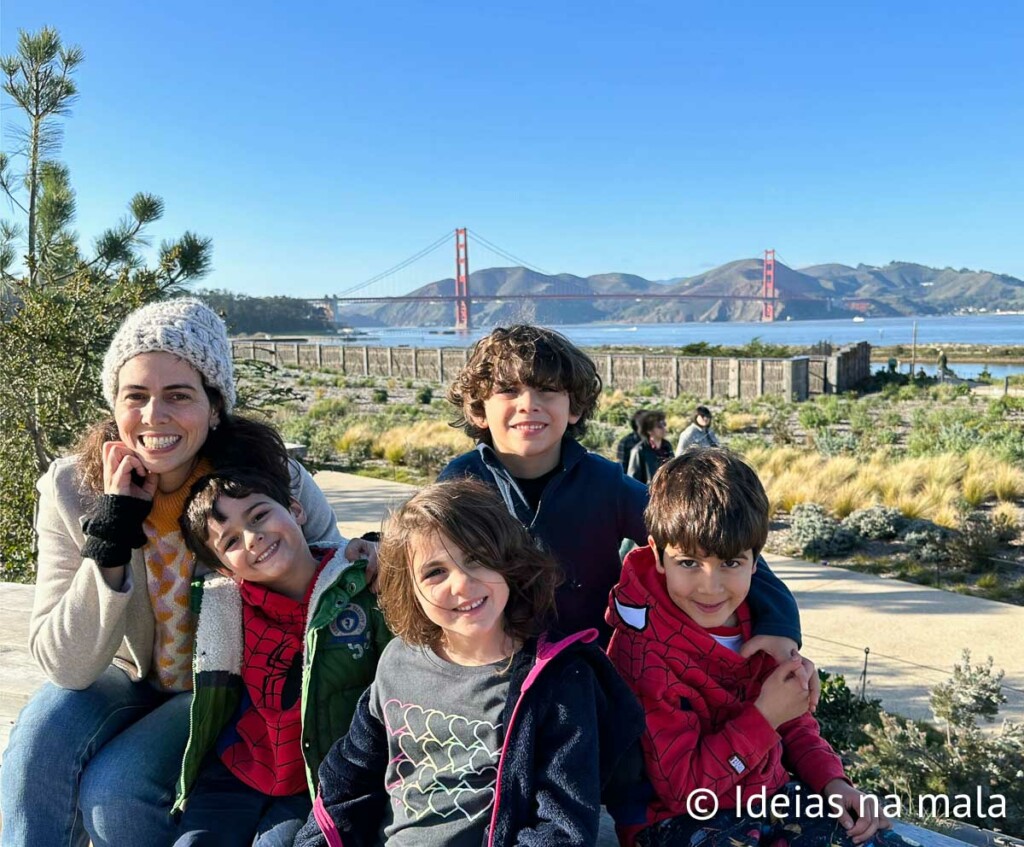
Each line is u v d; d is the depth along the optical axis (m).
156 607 1.96
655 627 1.71
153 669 2.08
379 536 1.96
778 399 30.08
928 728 4.93
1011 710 5.14
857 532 9.62
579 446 2.01
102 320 6.68
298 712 1.85
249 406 8.34
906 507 10.38
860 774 3.85
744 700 1.72
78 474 1.95
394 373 43.72
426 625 1.61
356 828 1.67
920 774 3.83
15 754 1.91
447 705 1.58
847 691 4.86
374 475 15.05
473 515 1.52
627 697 1.58
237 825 1.80
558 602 1.95
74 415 6.64
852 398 30.50
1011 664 5.96
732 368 31.84
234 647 1.85
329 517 2.22
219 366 1.87
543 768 1.48
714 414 24.45
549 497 1.96
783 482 12.10
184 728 2.01
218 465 1.88
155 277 6.97
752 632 1.77
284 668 1.85
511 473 2.03
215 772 1.89
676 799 1.64
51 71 6.91
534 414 1.89
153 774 1.91
